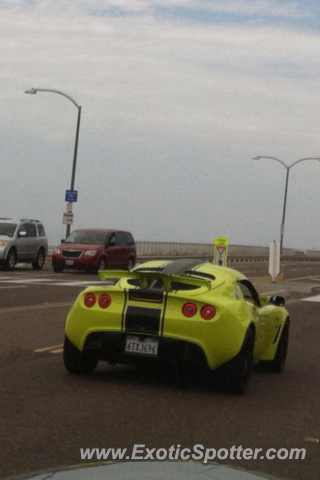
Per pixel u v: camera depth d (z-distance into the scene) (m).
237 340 8.80
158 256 68.50
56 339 13.30
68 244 36.81
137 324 8.88
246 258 83.94
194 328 8.70
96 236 37.44
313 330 17.41
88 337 9.16
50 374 9.74
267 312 10.35
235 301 9.18
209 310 8.75
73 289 25.72
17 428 6.86
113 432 6.88
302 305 25.14
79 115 48.25
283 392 9.48
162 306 8.87
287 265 72.06
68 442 6.45
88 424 7.13
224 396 8.94
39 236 37.78
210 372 9.79
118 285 9.52
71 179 48.41
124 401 8.28
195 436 6.90
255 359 10.45
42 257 38.09
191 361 8.82
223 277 9.59
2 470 5.57
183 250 75.94
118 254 38.09
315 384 10.23
